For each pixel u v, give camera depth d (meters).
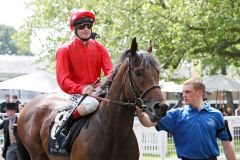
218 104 29.44
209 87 20.67
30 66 34.53
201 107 5.41
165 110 4.77
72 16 6.00
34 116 6.65
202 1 16.86
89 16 5.96
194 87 5.37
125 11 17.97
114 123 5.32
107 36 18.08
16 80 17.95
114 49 17.47
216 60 19.81
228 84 20.77
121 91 5.27
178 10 17.14
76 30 5.97
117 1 18.42
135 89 5.00
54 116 6.21
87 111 5.52
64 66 5.86
